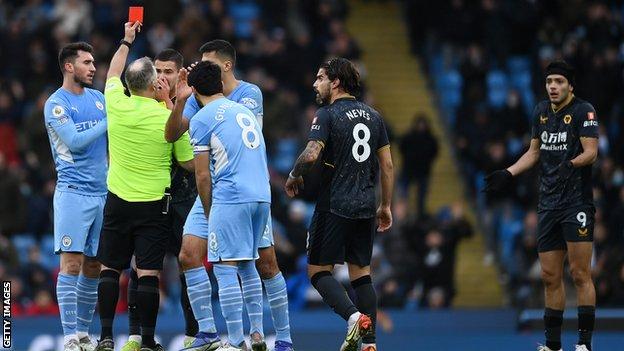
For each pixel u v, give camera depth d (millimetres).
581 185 38281
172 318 56375
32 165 67688
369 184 36406
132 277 38938
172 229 38844
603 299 58219
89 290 38719
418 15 82062
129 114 36844
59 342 55781
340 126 35969
